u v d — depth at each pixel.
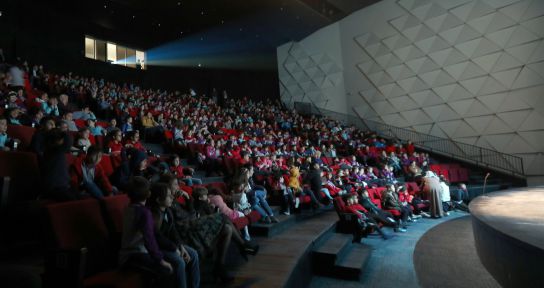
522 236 3.03
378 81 15.63
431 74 13.95
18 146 4.67
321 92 17.59
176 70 18.84
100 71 15.88
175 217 3.33
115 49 17.16
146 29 17.41
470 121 12.82
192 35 18.14
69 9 14.94
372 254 5.27
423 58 14.20
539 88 11.24
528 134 11.44
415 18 14.49
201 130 9.70
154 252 2.38
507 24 11.99
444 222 7.88
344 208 6.14
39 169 3.90
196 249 3.01
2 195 3.02
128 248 2.45
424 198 9.27
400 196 8.72
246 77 20.12
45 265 2.00
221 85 19.95
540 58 11.24
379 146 13.74
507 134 11.92
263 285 3.05
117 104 10.45
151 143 8.86
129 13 15.73
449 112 13.41
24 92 7.89
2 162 3.54
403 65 14.83
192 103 15.34
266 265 3.62
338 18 17.06
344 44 16.94
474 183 11.80
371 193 8.08
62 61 14.48
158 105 12.75
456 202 9.74
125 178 4.54
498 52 12.18
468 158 12.81
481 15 12.63
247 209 4.97
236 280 3.18
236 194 5.00
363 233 6.06
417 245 5.69
